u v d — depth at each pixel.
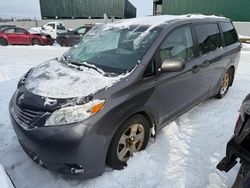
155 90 2.71
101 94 2.25
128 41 2.98
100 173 2.39
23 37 16.20
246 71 7.65
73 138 2.11
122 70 2.60
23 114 2.38
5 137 3.26
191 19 3.57
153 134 2.92
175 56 3.08
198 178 2.52
